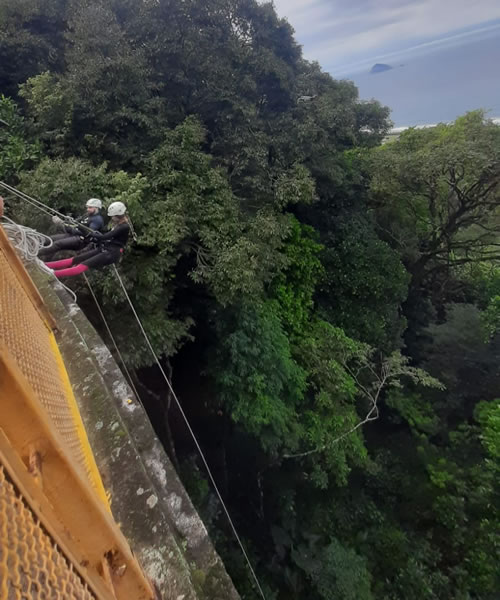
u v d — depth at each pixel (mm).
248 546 10656
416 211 19219
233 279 8672
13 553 960
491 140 15406
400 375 15477
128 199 8188
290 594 9883
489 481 11688
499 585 9977
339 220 15992
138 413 3438
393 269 14750
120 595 1626
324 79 20844
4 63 11930
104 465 2832
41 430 1396
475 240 18156
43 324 3447
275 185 11828
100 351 4062
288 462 11969
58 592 1110
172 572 2338
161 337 9117
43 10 12352
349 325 14242
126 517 2576
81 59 10414
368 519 12055
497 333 16703
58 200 8031
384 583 10766
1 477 1069
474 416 14148
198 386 12438
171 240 8359
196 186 9727
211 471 11859
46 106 9508
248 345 9828
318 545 11023
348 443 11172
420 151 16703
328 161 14742
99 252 6102
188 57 11812
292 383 10734
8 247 3428
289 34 16594
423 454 13375
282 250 12195
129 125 10477
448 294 21219
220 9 13023
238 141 11680
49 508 1331
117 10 12555
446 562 11266
